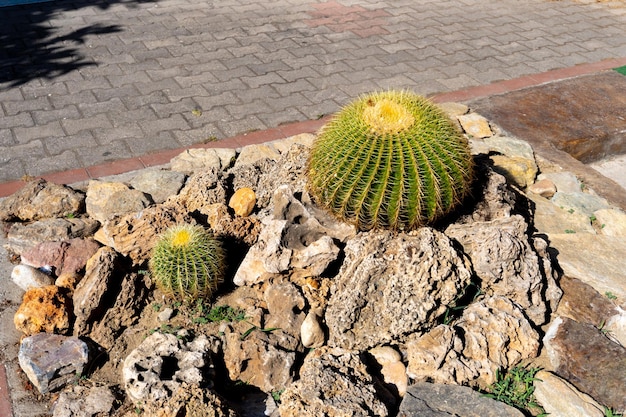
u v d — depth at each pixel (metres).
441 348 1.59
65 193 2.18
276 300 1.72
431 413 1.45
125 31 3.68
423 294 1.61
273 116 2.91
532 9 4.39
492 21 4.13
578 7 4.47
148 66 3.29
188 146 2.66
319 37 3.73
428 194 1.64
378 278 1.65
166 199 2.22
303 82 3.21
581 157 2.82
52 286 1.76
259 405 1.56
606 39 3.95
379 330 1.63
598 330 1.67
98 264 1.74
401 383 1.58
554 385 1.55
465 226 1.79
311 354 1.63
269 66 3.35
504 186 1.96
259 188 2.08
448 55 3.60
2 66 3.22
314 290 1.76
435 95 3.14
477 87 3.25
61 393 1.57
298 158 2.03
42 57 3.33
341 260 1.79
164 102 2.97
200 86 3.12
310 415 1.40
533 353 1.66
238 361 1.60
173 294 1.74
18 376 1.64
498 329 1.65
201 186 2.05
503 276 1.71
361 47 3.64
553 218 2.20
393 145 1.61
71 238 2.05
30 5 3.97
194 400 1.41
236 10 4.07
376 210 1.66
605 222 2.21
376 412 1.43
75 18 3.82
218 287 1.83
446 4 4.38
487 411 1.46
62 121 2.78
